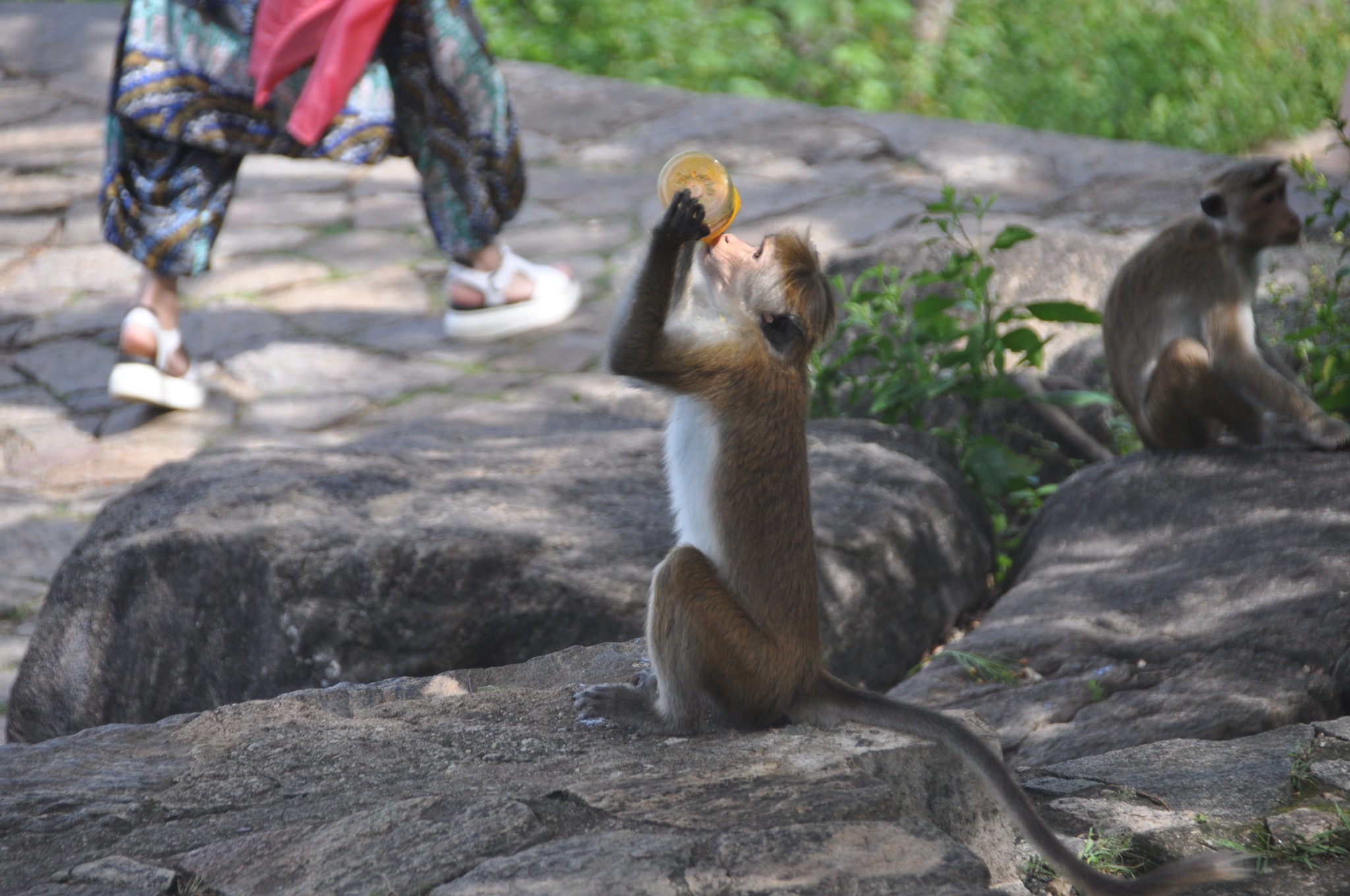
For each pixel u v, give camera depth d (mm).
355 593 6363
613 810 3666
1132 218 12172
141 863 3527
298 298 11703
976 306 8875
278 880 3420
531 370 10406
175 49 8719
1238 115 18141
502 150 9859
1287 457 7203
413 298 11703
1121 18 20891
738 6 21031
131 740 4406
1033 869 4188
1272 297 9375
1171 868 3424
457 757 4195
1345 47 20688
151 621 6668
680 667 4375
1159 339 7703
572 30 19406
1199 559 6547
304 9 8586
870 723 4312
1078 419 9859
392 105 9492
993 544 8023
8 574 8266
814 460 7672
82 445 9719
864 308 9414
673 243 4234
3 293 11883
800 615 4492
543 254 12258
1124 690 5707
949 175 13414
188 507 6879
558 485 7324
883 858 3387
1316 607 5848
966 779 4148
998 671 6023
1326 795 4438
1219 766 4738
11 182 13664
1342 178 13016
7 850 3656
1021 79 19266
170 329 9992
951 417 9406
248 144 8969
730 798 3715
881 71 19438
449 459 7730
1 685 7270
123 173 9219
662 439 8125
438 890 3262
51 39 16875
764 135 14609
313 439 9617
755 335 4551
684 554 4477
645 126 14977
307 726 4457
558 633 6367
